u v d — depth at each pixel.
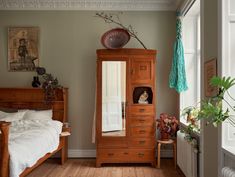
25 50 4.91
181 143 3.76
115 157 4.25
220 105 2.13
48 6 4.90
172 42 4.88
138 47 4.86
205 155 2.87
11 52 4.92
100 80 4.26
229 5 2.39
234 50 2.37
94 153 4.86
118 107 4.27
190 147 3.24
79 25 4.92
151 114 4.29
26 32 4.91
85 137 4.88
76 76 4.91
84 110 4.89
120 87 4.27
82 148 4.88
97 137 4.24
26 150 2.78
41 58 4.91
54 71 4.91
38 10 4.92
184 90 4.21
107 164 4.39
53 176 3.78
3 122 2.50
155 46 4.88
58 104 4.66
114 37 4.50
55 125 4.07
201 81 3.01
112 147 4.25
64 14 4.93
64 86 4.90
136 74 4.28
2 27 4.93
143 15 4.90
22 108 4.70
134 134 4.27
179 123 4.45
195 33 4.45
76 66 4.91
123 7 4.87
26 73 4.91
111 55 4.26
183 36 4.44
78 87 4.90
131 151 4.27
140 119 4.27
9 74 4.93
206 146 2.84
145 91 4.49
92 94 4.89
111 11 4.91
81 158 4.82
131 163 4.45
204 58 2.91
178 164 4.01
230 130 2.38
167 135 4.29
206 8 2.84
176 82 4.29
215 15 2.56
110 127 4.27
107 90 4.27
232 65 2.37
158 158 4.21
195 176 3.09
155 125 4.31
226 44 2.38
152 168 4.20
